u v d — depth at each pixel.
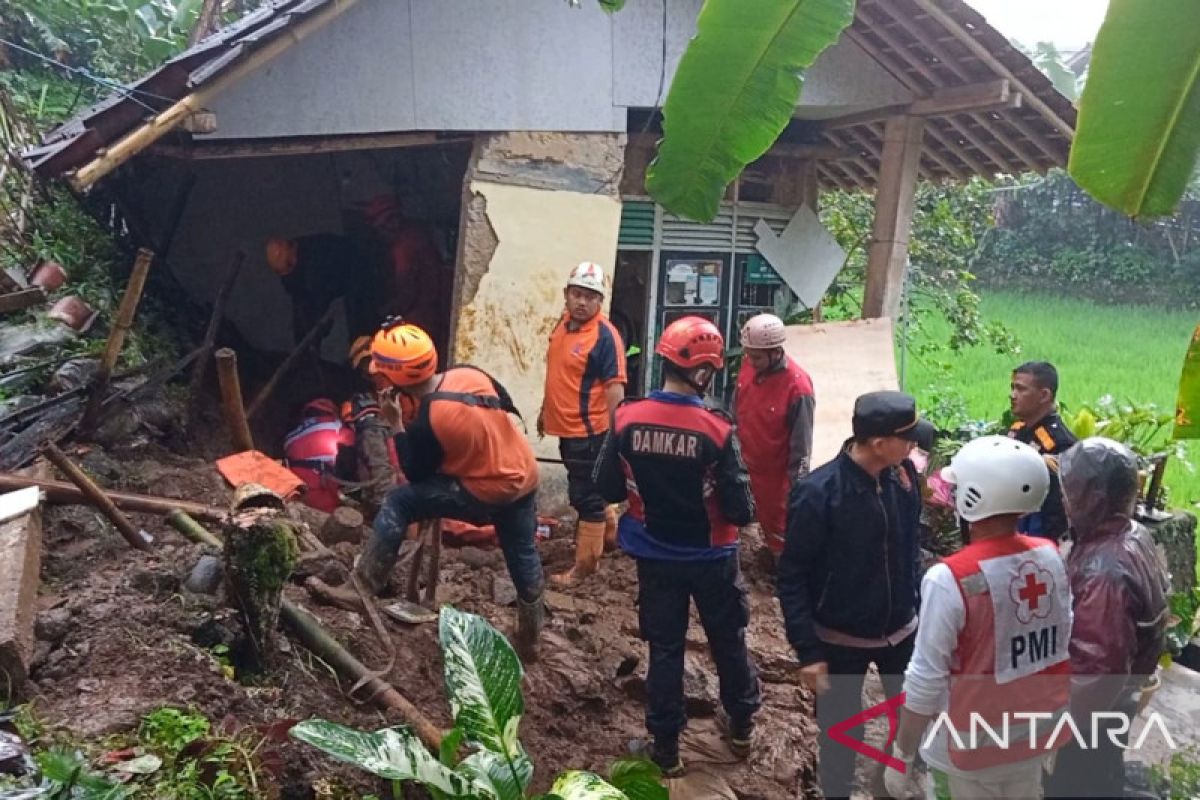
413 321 7.67
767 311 8.17
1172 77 1.88
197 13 11.54
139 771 2.79
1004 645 2.51
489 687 2.93
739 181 7.93
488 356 6.70
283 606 3.94
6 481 4.41
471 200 6.64
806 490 3.38
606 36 6.73
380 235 8.05
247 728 3.16
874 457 3.31
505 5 6.52
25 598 3.45
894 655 3.48
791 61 2.10
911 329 10.94
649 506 3.78
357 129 6.36
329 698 3.67
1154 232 15.98
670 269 7.64
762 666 4.87
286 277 8.39
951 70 6.93
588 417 5.38
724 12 2.05
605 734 4.23
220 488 5.38
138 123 5.68
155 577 3.90
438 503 4.19
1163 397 9.73
